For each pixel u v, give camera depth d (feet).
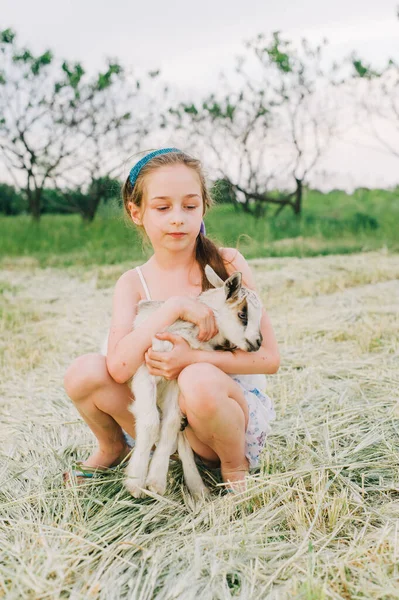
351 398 14.05
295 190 48.57
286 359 16.70
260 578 8.14
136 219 11.26
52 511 9.99
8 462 11.69
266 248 36.37
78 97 47.32
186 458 10.32
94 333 20.39
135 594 7.91
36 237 42.96
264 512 9.52
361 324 19.42
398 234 39.88
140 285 11.21
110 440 10.92
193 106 48.11
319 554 8.52
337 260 31.73
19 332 20.90
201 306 10.19
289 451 11.55
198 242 11.41
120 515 9.70
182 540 9.03
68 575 8.28
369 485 10.46
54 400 14.82
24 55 45.96
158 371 9.79
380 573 8.00
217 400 9.45
